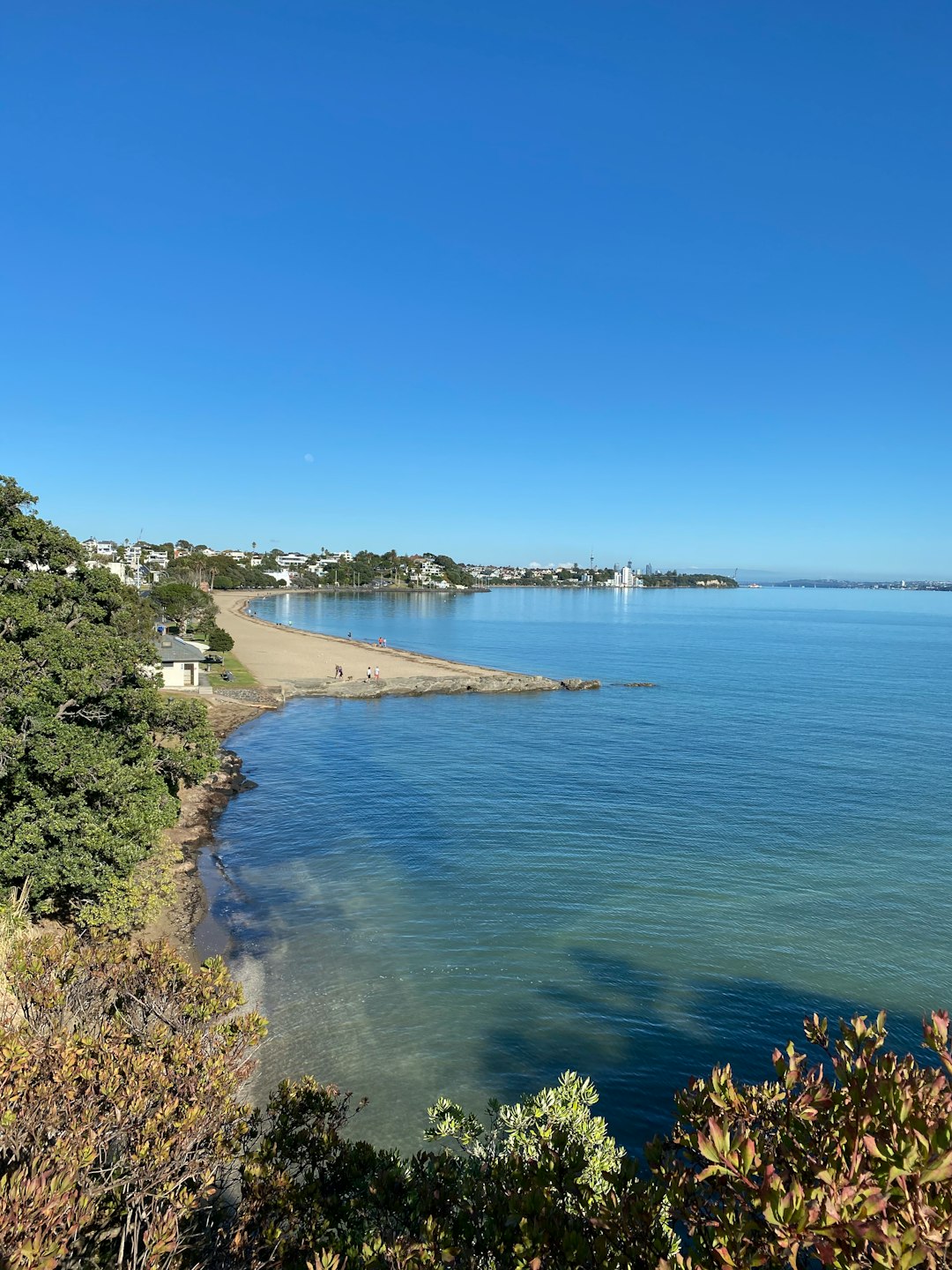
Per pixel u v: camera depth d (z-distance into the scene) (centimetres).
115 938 1617
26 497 2628
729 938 2717
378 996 2320
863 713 7406
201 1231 1059
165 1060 1090
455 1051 2062
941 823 3988
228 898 3017
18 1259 674
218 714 6688
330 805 4284
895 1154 434
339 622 18750
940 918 2875
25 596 2488
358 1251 809
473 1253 730
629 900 3023
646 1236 583
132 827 2292
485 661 12038
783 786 4700
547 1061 2036
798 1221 414
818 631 18825
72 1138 902
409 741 6038
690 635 17312
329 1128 1135
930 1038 490
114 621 2930
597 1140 1073
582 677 10119
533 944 2673
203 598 12588
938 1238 379
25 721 2250
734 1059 2067
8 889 2216
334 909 2931
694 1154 576
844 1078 521
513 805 4288
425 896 3061
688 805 4291
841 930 2784
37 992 1298
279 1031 2116
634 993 2369
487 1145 1248
